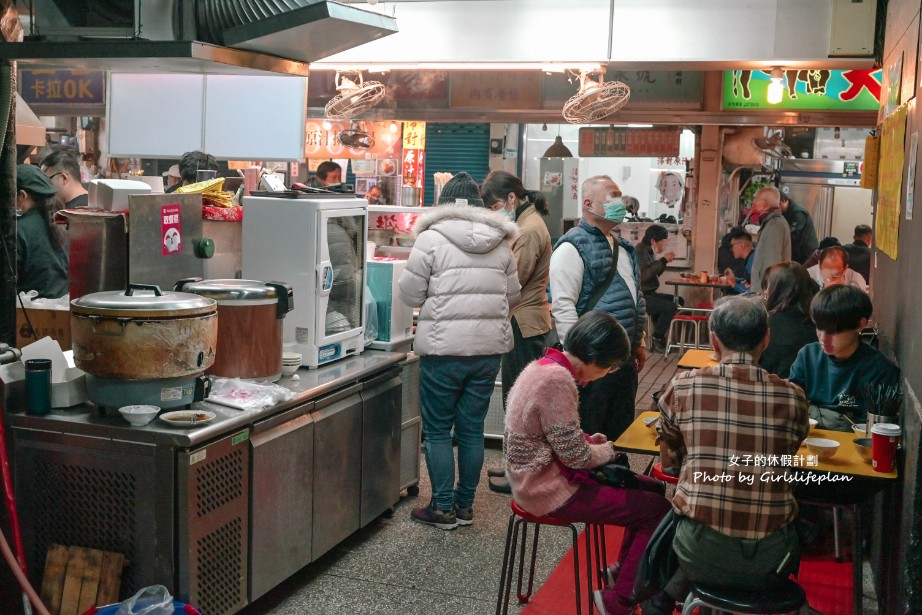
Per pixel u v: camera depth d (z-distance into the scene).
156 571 3.20
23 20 6.45
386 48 6.53
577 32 6.23
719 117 9.32
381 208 6.00
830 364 4.05
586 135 10.59
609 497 3.25
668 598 3.17
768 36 5.98
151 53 3.52
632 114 9.50
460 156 12.09
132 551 3.23
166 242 3.86
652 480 3.40
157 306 3.15
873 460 3.18
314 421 3.86
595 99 6.84
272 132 6.47
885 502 3.71
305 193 4.33
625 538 3.49
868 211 11.02
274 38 3.60
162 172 9.23
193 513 3.18
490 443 6.14
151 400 3.22
